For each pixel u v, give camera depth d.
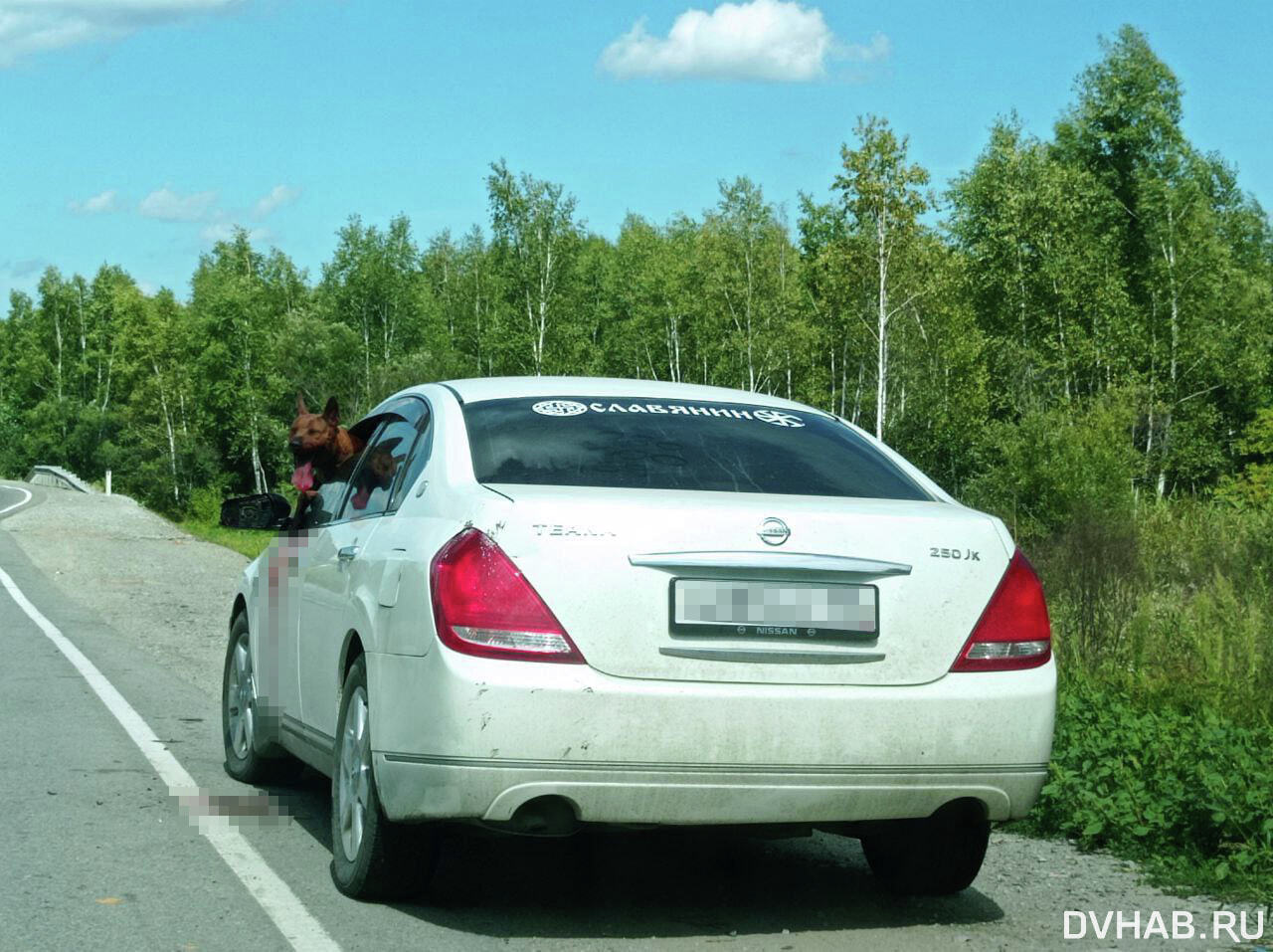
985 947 4.41
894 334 55.25
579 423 5.02
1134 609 11.45
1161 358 53.84
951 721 4.30
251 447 87.06
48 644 12.70
